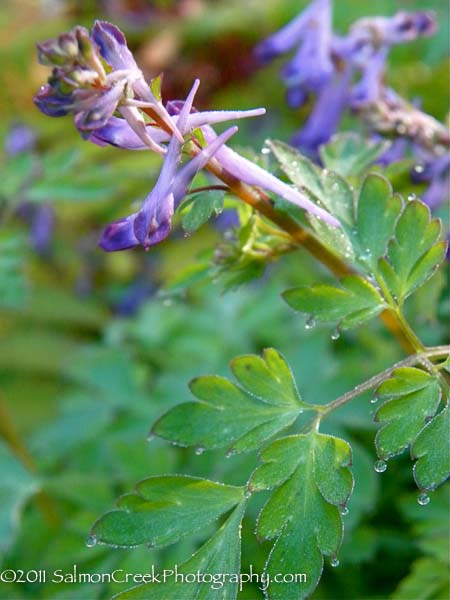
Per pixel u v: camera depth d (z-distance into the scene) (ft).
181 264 1.26
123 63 0.52
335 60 0.78
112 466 0.84
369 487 0.76
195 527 0.56
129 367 0.91
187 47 1.49
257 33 1.47
